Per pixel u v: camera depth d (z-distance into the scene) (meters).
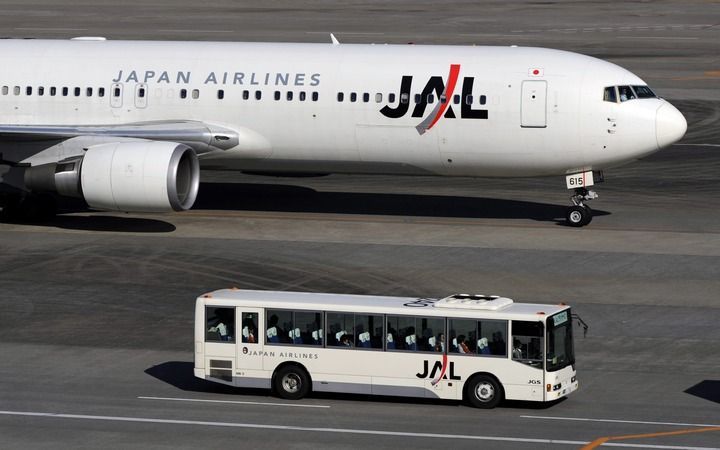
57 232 169.12
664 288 142.62
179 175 169.12
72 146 168.50
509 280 145.38
